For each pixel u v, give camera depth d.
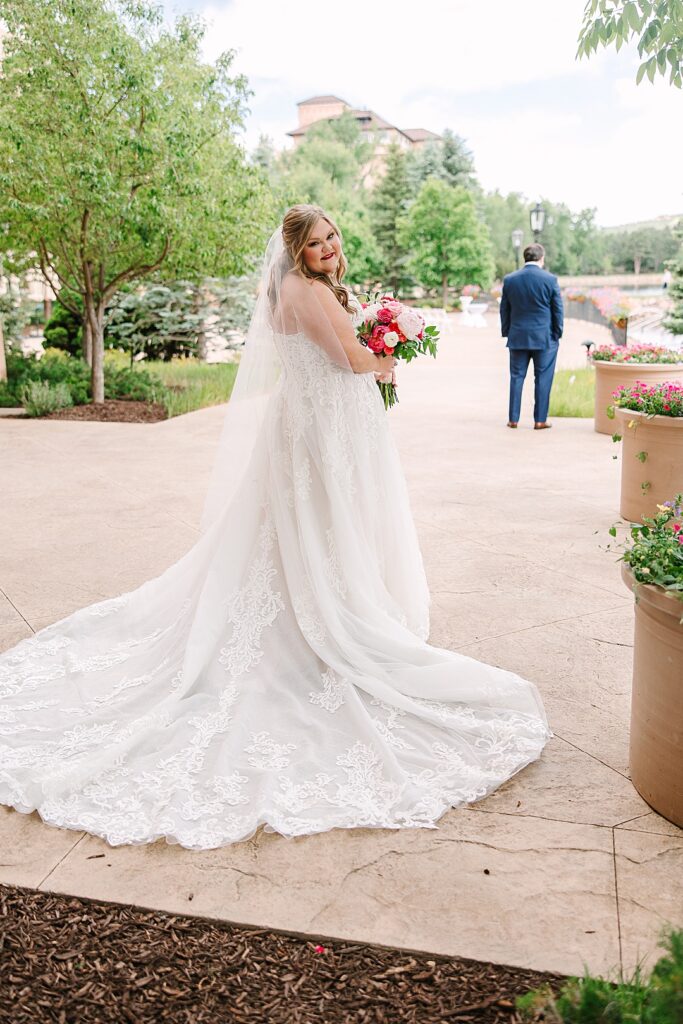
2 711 3.07
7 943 1.96
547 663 3.44
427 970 1.87
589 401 10.80
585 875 2.16
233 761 2.68
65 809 2.49
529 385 13.30
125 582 4.55
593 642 3.64
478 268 50.72
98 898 2.12
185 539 5.34
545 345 8.96
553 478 6.88
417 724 2.88
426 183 50.53
